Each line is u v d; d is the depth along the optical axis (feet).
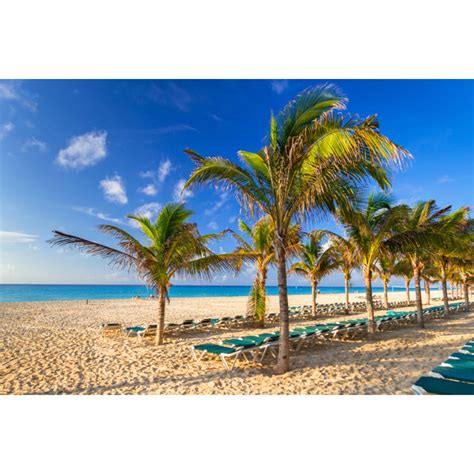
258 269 35.83
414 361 18.92
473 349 17.53
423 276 59.77
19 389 15.02
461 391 10.56
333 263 47.91
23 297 148.25
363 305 66.13
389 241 27.71
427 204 34.99
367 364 18.38
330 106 15.64
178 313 58.85
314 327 28.02
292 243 28.71
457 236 35.81
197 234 24.54
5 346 25.80
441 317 46.78
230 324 37.19
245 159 17.94
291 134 16.71
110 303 88.17
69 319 46.75
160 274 24.40
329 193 17.16
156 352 22.89
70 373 17.74
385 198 28.76
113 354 22.48
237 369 18.01
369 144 13.61
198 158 17.37
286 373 16.75
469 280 68.69
